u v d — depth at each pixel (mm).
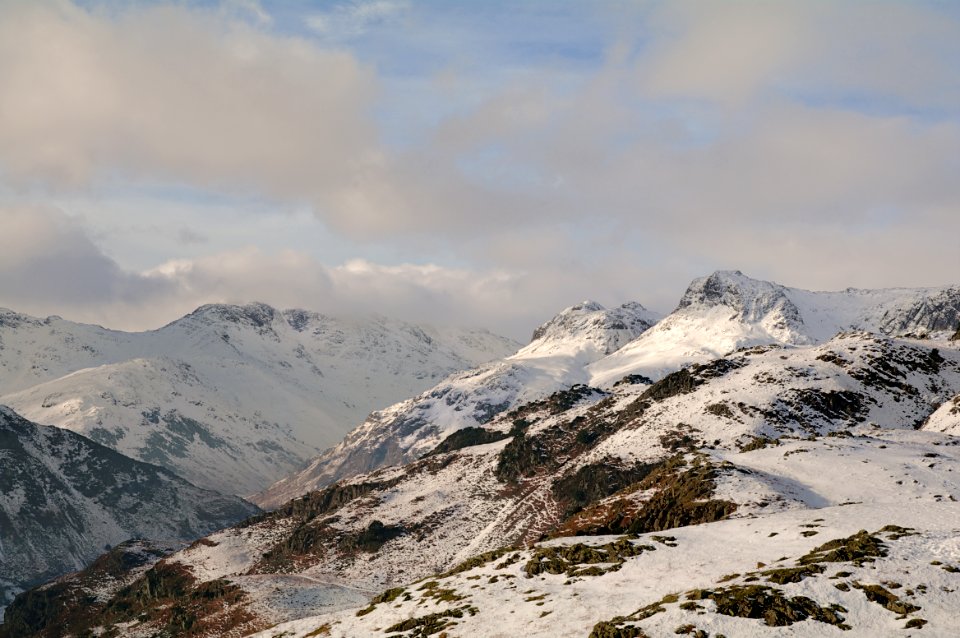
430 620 68125
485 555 86438
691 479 110500
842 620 54219
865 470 111688
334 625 76375
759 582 60062
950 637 50656
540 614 64062
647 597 63344
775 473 115500
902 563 60344
